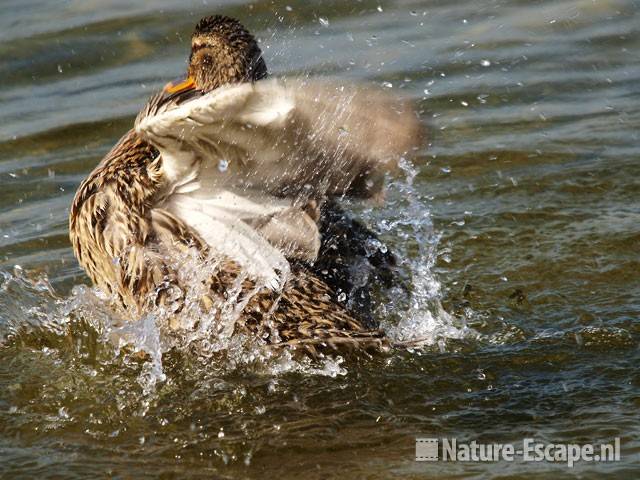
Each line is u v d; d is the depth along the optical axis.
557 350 9.67
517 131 14.45
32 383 9.65
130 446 8.58
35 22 17.45
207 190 9.22
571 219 12.28
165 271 9.44
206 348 9.48
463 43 16.64
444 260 11.53
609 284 10.88
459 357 9.63
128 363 9.90
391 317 10.31
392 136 7.94
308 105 7.69
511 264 11.38
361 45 16.34
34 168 13.88
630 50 16.45
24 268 11.62
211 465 8.25
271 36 16.61
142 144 9.92
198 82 11.14
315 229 9.30
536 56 16.31
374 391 9.16
